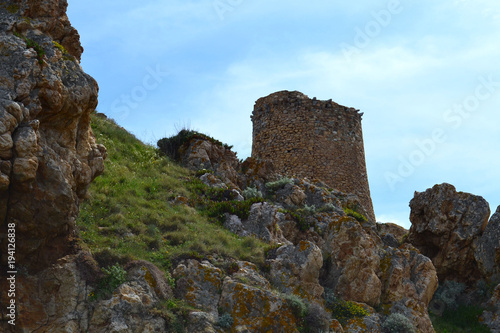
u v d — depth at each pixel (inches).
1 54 461.7
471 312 947.3
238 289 567.5
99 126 1003.9
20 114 443.2
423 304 752.3
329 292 706.2
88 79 511.5
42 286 482.6
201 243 659.4
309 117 1332.4
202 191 903.7
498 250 1001.5
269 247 722.8
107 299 495.5
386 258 782.5
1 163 427.2
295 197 1007.6
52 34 531.5
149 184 838.5
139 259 554.9
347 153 1336.1
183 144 1099.9
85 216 631.2
